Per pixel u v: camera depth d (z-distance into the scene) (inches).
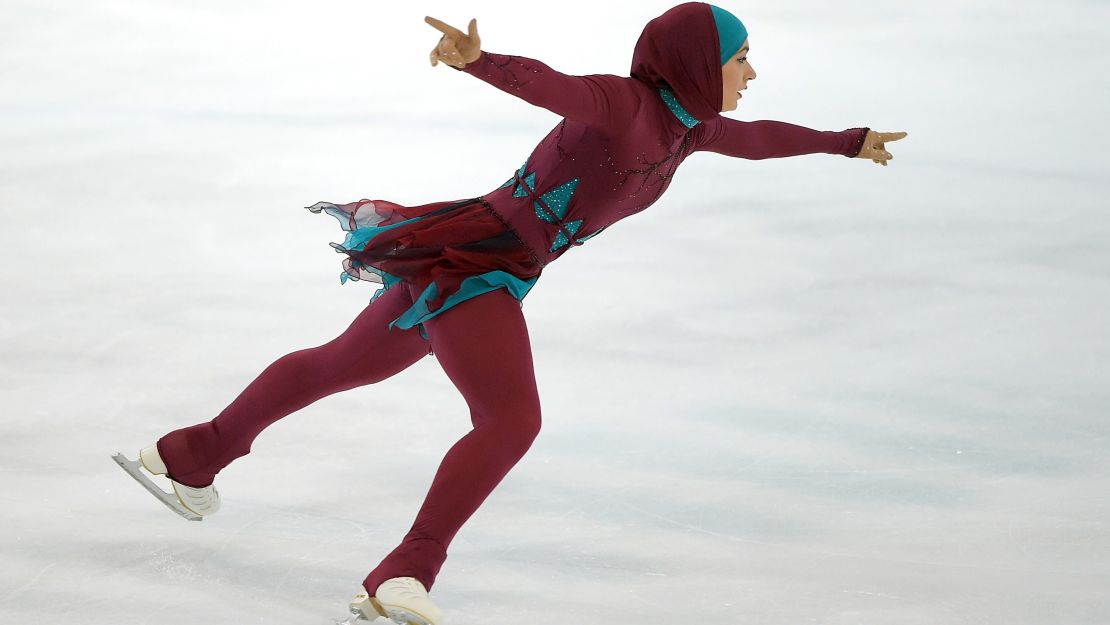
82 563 440.1
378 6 1745.8
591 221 430.0
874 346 673.6
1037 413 585.6
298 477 520.7
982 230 884.6
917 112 1263.5
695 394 612.7
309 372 449.1
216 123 1159.0
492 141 1134.4
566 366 648.4
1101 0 1868.8
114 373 613.0
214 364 630.5
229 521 480.4
